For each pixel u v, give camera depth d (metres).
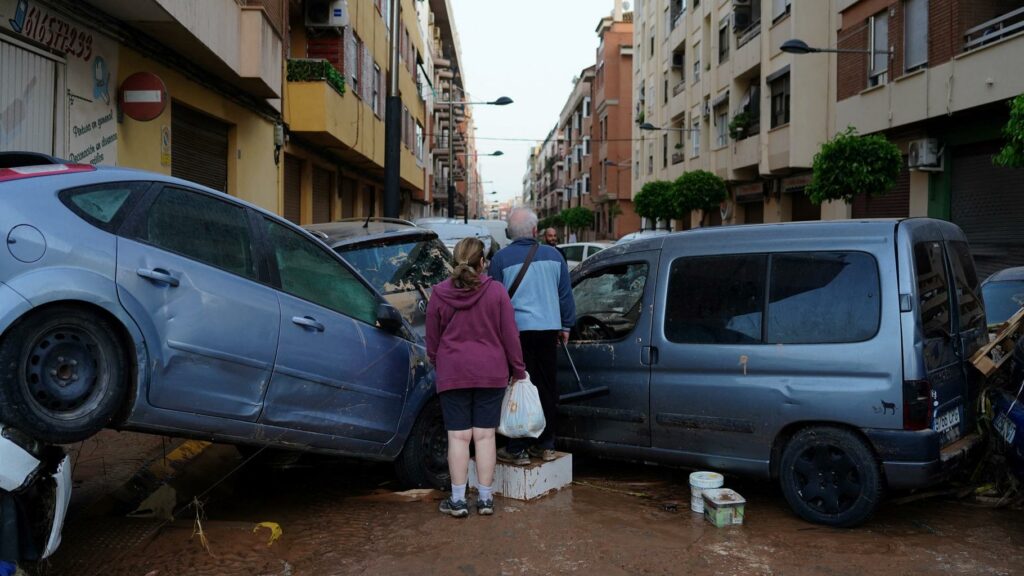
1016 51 14.53
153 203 3.88
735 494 4.80
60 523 3.33
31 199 3.41
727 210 30.70
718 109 30.83
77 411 3.40
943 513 5.01
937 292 4.89
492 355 4.78
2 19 7.00
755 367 4.93
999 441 4.96
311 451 4.66
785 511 5.05
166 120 10.44
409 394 5.25
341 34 18.03
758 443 4.91
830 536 4.54
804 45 17.69
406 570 3.96
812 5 22.30
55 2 7.75
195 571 3.81
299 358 4.43
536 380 5.44
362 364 4.86
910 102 17.52
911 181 18.28
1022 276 7.54
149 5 8.44
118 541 4.15
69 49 8.09
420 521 4.73
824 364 4.70
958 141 16.92
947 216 17.53
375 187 29.23
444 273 7.62
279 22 14.27
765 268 5.08
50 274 3.31
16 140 7.37
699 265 5.36
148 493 5.09
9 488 3.01
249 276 4.28
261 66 12.02
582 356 5.79
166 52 10.11
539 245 5.46
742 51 27.36
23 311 3.20
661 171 40.06
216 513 4.89
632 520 4.79
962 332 5.15
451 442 4.83
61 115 8.03
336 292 4.91
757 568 4.03
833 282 4.82
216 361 3.97
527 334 5.33
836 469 4.66
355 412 4.81
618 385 5.55
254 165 14.04
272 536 4.31
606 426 5.65
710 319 5.20
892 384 4.49
